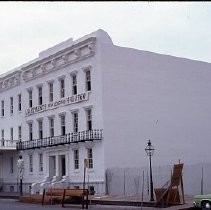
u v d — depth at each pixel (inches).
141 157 1492.4
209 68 1766.7
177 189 996.6
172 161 1573.6
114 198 1198.9
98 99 1451.8
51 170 1675.7
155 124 1551.4
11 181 1947.6
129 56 1519.4
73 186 1531.7
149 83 1556.3
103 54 1457.9
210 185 1443.2
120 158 1445.6
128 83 1502.2
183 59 1678.2
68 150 1578.5
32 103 1827.0
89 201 1150.3
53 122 1680.6
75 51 1549.0
